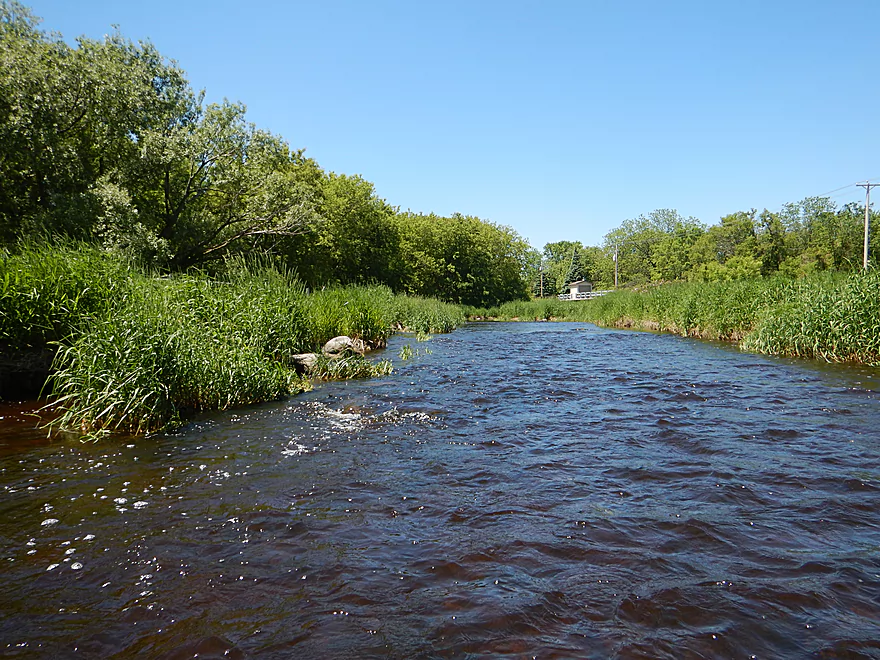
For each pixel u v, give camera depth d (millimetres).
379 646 2648
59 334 9094
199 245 25422
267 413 7758
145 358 7031
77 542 3791
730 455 5617
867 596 3014
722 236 64250
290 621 2863
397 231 53406
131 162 22719
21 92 19266
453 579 3266
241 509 4348
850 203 55750
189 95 25578
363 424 7125
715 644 2623
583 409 7961
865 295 12242
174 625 2842
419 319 26688
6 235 19344
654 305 25641
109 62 21812
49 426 6895
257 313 10969
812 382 9805
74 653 2619
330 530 3961
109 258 10477
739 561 3432
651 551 3582
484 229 73188
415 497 4590
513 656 2553
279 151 28344
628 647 2609
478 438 6438
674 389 9383
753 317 17656
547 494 4637
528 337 23172
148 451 5883
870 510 4199
